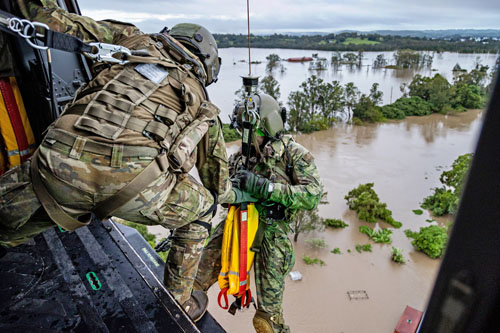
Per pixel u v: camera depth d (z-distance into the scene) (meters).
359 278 20.16
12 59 1.99
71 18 1.68
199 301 2.47
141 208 1.52
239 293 2.55
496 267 0.60
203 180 2.11
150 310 1.91
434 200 27.39
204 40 1.93
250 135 2.39
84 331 1.77
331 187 30.34
